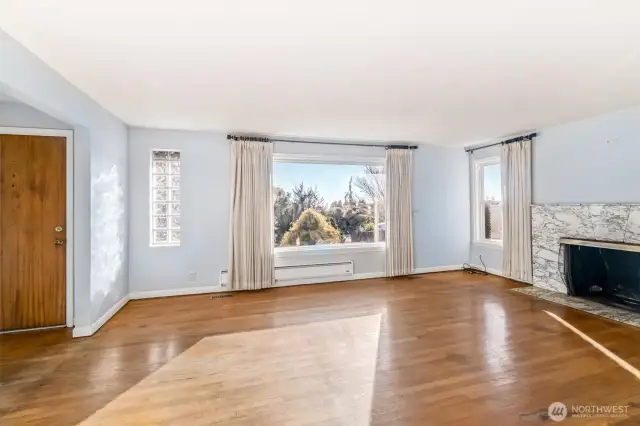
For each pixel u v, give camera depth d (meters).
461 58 2.51
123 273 4.36
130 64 2.58
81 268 3.35
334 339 3.22
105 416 2.06
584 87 3.15
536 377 2.48
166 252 4.76
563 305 4.18
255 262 5.06
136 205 4.63
